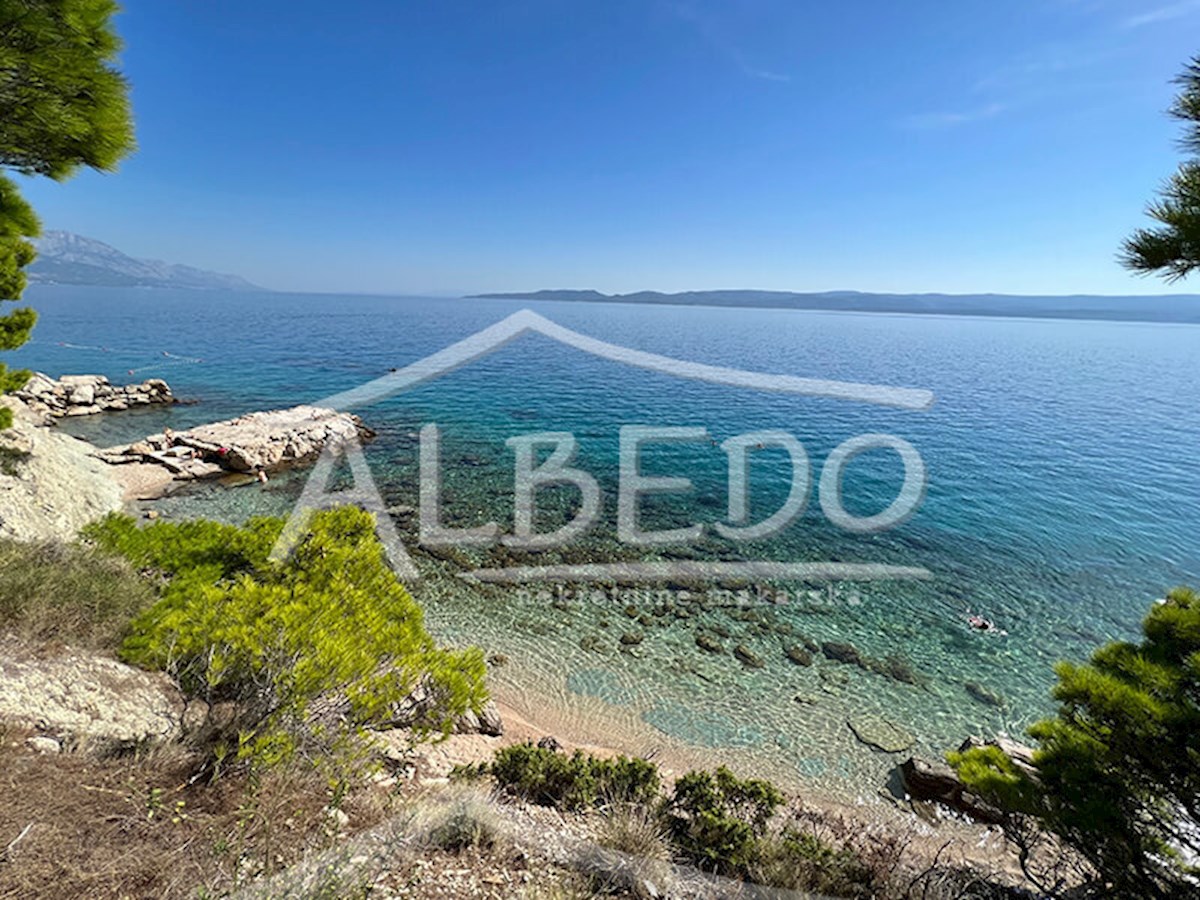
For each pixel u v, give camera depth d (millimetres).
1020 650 14570
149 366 55844
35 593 6793
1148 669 5012
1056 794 5203
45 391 35500
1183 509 26438
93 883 3299
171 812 4074
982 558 20406
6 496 14555
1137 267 3689
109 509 18906
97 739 4848
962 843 8406
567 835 5645
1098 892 5262
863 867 5949
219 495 22641
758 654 13703
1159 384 71750
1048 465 33312
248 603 5211
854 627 15258
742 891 5324
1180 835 4859
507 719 10516
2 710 4750
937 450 35594
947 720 11695
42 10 4691
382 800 5230
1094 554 21047
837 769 10117
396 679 5352
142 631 6609
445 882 4277
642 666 12922
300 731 4840
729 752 10383
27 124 5047
